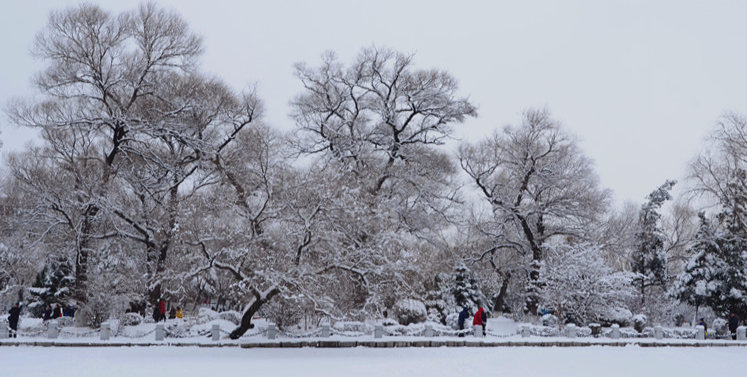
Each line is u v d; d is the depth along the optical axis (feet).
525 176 157.79
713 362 83.10
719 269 152.87
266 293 91.86
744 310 150.30
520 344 97.91
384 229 98.53
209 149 121.08
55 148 121.19
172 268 96.63
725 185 144.87
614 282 133.69
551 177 154.30
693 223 229.86
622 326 136.05
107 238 122.72
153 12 124.98
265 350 87.04
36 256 126.21
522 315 170.19
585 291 129.70
